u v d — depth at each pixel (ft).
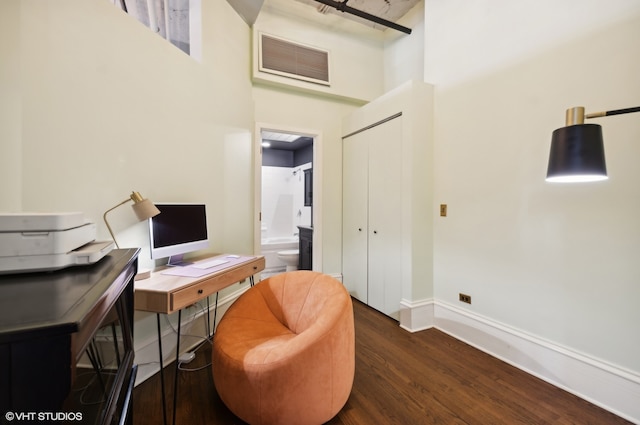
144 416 4.86
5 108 3.96
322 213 11.51
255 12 9.07
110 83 5.30
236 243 8.83
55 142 4.51
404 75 11.23
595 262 5.12
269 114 10.33
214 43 7.89
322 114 11.42
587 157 3.19
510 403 5.17
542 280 5.90
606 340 4.99
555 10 5.66
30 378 1.55
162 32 7.43
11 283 2.34
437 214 8.32
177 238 6.12
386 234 9.28
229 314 5.75
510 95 6.47
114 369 2.97
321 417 4.46
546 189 5.82
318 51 10.78
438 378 5.93
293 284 6.27
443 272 8.16
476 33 7.23
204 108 7.50
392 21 11.42
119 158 5.49
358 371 6.18
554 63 5.67
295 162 19.31
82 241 3.18
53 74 4.48
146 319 6.00
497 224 6.75
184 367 6.39
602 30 5.01
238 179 8.94
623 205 4.79
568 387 5.46
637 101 4.62
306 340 4.38
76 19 4.78
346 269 11.62
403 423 4.70
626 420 4.73
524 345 6.18
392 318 9.10
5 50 3.96
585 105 5.22
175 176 6.68
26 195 4.17
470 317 7.35
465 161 7.51
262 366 4.26
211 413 4.95
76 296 2.05
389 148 9.07
